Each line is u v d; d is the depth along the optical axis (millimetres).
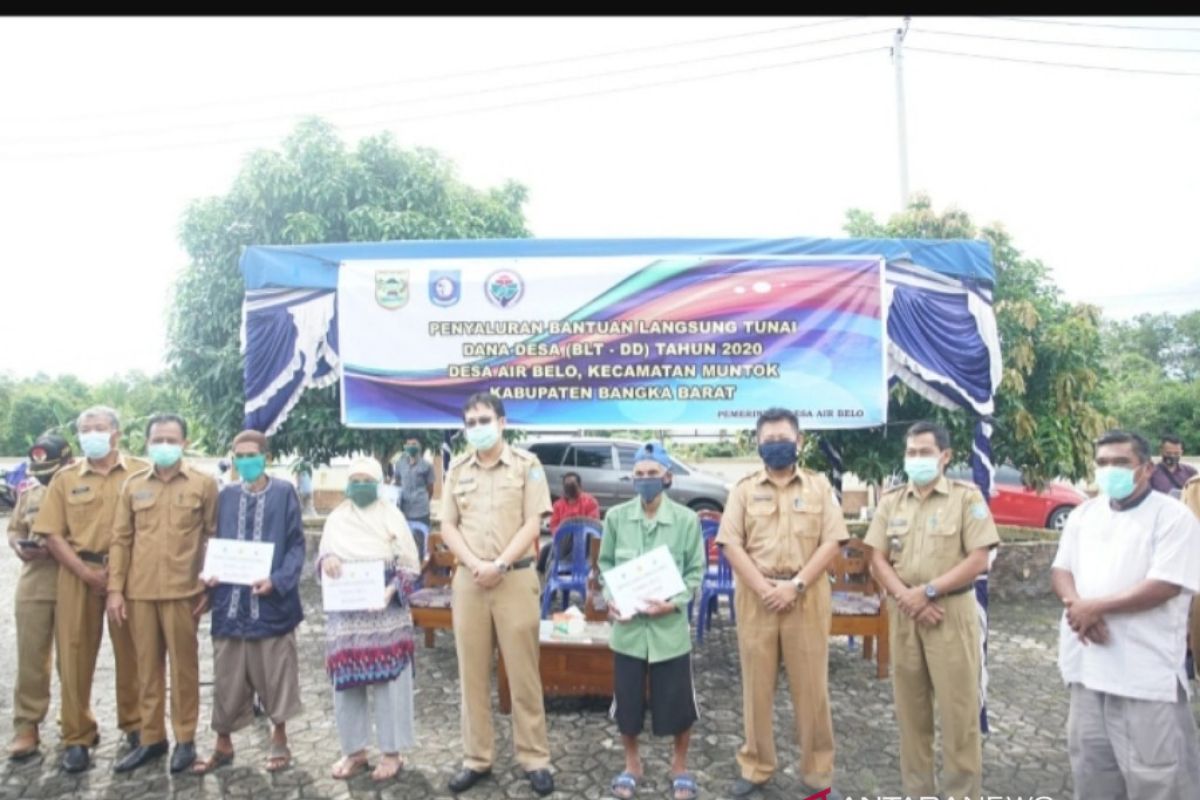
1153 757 2789
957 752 3283
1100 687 2891
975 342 4625
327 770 3830
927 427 3414
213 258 8164
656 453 3664
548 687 4496
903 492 3514
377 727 3740
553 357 4723
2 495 14570
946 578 3236
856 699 4750
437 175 8922
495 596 3605
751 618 3529
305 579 8008
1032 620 6578
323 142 8336
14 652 5898
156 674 3861
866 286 4598
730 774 3775
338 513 3785
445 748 4098
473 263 4766
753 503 3576
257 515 3785
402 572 3754
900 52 12711
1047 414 7742
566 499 6684
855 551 5492
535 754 3609
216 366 7852
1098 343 8070
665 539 3656
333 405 6809
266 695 3785
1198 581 2756
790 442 3496
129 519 3826
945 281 4645
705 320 4668
